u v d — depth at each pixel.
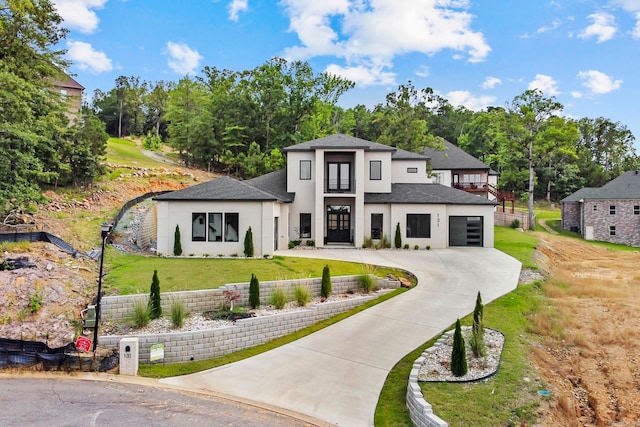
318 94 52.66
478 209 27.47
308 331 13.84
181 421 8.17
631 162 73.50
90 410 8.48
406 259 22.78
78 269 15.55
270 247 22.30
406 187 29.78
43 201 19.66
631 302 17.69
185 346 11.69
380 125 56.16
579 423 9.20
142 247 23.09
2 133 16.72
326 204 28.86
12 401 8.76
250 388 9.92
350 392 9.61
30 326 11.97
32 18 21.16
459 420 7.79
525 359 10.77
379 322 13.85
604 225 40.50
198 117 49.97
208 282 16.23
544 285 19.08
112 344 11.49
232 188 23.19
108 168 31.16
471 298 16.09
